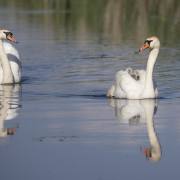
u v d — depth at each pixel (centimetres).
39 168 1388
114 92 2075
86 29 3794
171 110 1884
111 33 3612
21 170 1377
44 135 1631
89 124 1727
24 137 1617
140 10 4522
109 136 1619
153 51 2072
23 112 1864
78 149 1516
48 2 5244
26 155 1478
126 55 2848
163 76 2373
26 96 2088
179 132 1655
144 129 1681
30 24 3947
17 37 3416
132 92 2042
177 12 4419
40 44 3175
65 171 1367
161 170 1376
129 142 1570
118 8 4638
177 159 1448
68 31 3688
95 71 2483
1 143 1572
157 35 3488
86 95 2094
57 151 1499
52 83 2288
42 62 2691
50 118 1792
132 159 1447
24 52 2934
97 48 3045
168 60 2705
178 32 3572
